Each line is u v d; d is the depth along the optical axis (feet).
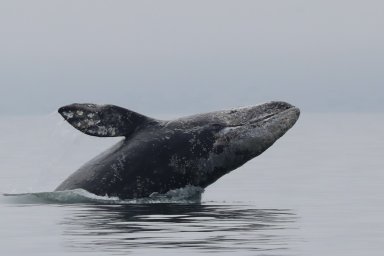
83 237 249.75
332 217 303.48
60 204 317.01
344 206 340.39
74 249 232.53
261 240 245.45
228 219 285.43
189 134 320.29
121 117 315.37
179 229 262.47
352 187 430.20
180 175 317.63
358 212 320.09
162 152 316.40
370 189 418.51
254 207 329.31
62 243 241.76
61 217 287.07
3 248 238.89
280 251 228.84
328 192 401.70
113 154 320.70
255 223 278.26
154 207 304.71
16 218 288.51
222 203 340.59
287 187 430.20
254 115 325.42
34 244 242.37
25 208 310.65
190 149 318.24
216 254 223.92
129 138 320.09
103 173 317.83
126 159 316.19
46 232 261.03
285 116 322.55
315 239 251.19
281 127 320.91
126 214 290.35
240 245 237.25
